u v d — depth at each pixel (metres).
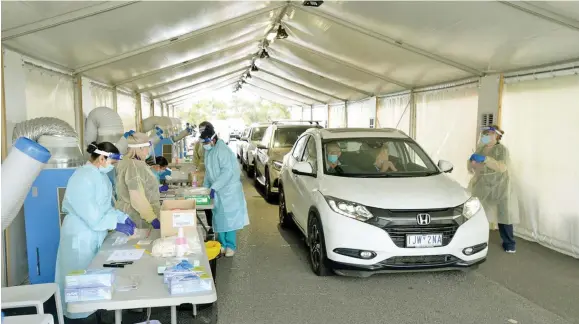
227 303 4.32
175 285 2.44
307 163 5.61
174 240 3.24
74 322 3.67
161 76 11.15
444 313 4.08
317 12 7.16
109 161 3.50
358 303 4.31
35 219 4.44
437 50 7.05
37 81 5.32
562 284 4.76
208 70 13.55
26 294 2.99
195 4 5.46
